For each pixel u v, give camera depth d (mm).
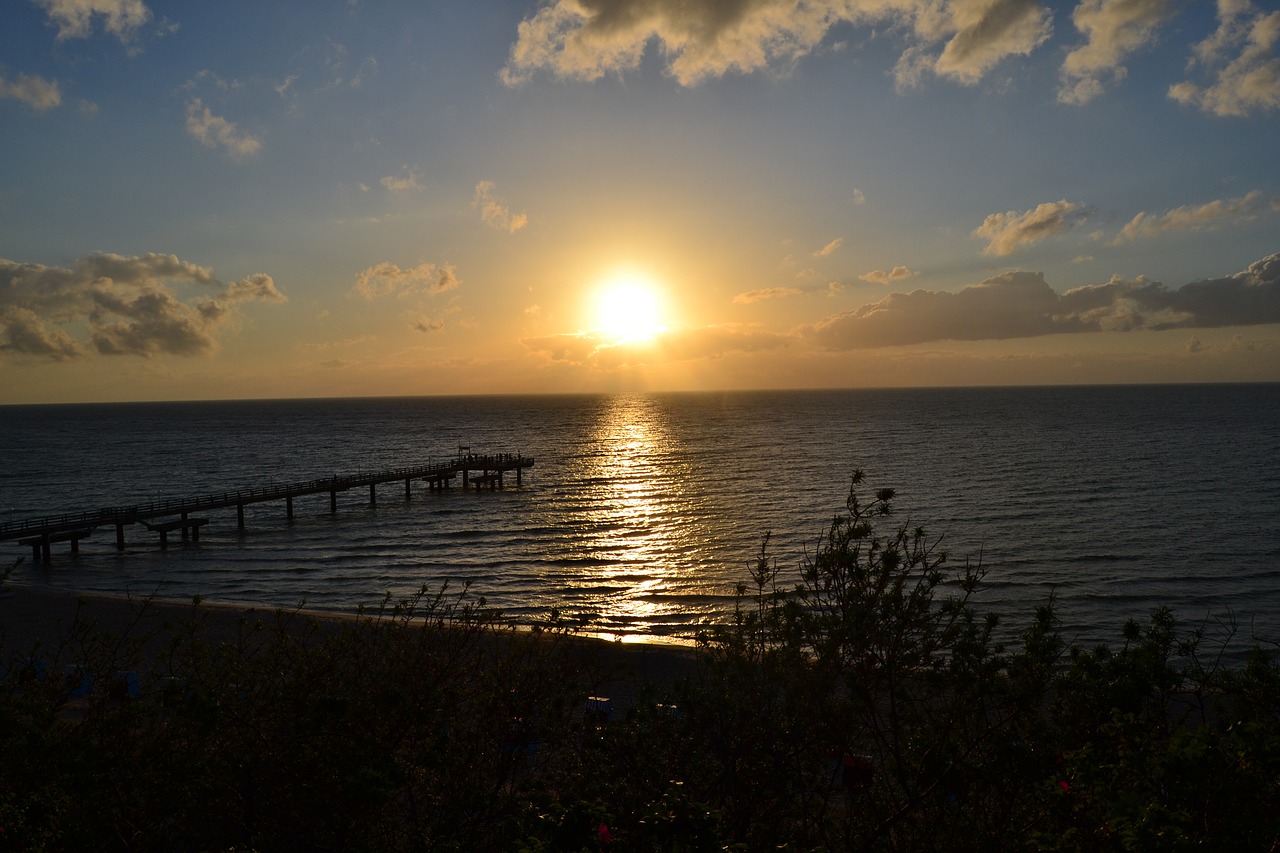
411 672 6980
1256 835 4086
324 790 6031
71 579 41188
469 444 128750
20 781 5805
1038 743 5715
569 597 36781
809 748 6391
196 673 6996
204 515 60906
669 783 5699
